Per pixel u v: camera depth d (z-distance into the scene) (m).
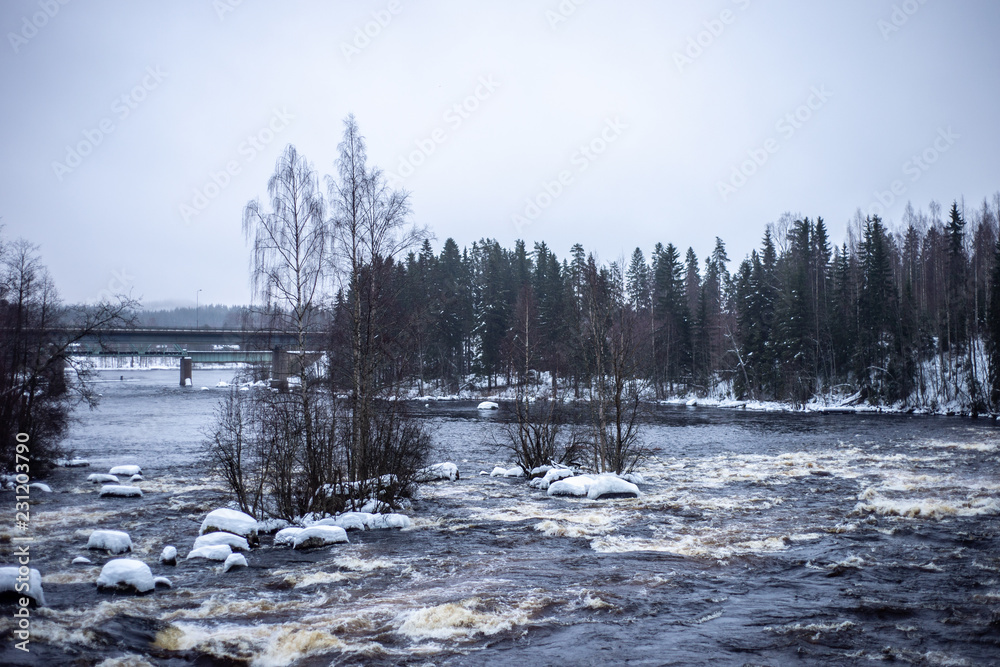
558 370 39.62
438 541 18.77
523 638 11.18
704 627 11.67
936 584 14.12
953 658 10.21
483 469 34.72
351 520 20.31
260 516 21.05
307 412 21.23
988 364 62.09
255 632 11.41
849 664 10.02
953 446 39.91
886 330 73.00
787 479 29.39
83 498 26.30
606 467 29.88
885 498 24.12
